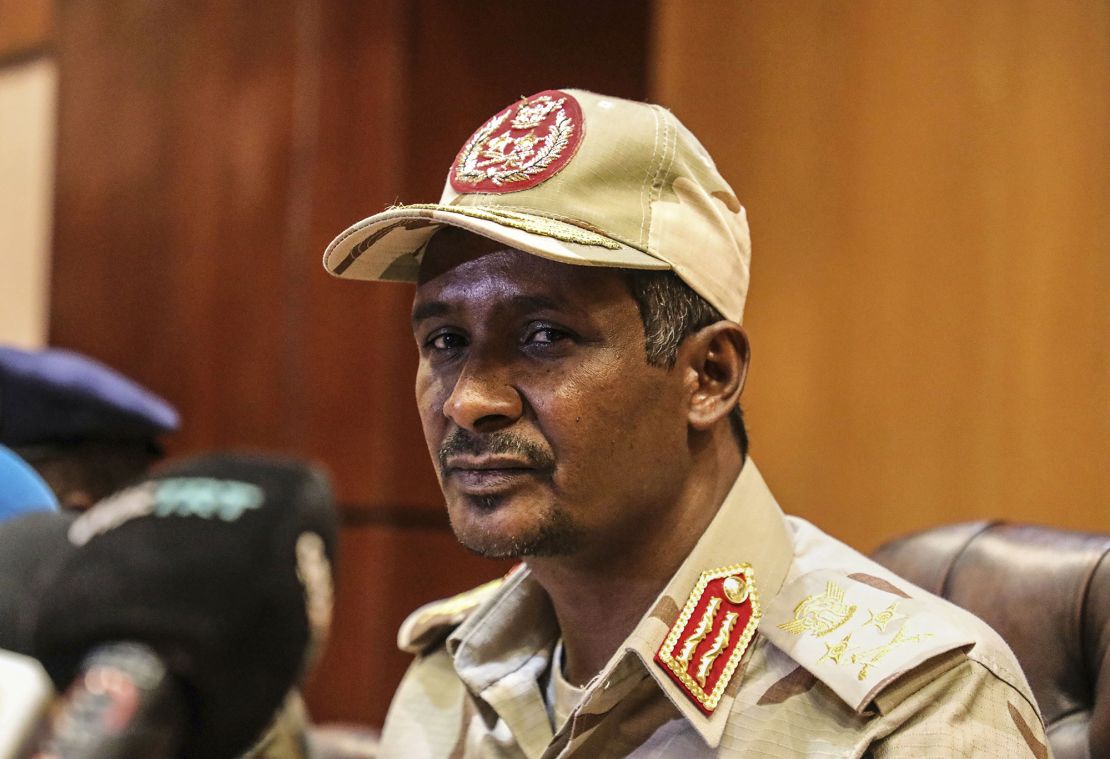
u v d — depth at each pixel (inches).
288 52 289.7
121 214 323.3
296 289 287.0
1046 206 211.8
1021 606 135.1
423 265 118.0
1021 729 102.0
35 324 367.9
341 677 269.9
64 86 338.3
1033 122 213.3
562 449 107.1
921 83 225.5
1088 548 133.8
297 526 55.5
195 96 309.7
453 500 112.3
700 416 114.6
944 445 220.7
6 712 49.7
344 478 276.5
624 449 108.8
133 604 51.0
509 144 117.6
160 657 50.9
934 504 221.1
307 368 284.8
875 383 228.4
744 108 246.5
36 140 372.5
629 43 297.4
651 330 110.0
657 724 112.0
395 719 139.4
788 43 241.4
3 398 176.9
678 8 256.7
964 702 100.9
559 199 111.3
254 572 53.0
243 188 297.6
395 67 268.4
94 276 327.3
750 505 119.6
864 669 102.6
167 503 55.1
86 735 47.6
